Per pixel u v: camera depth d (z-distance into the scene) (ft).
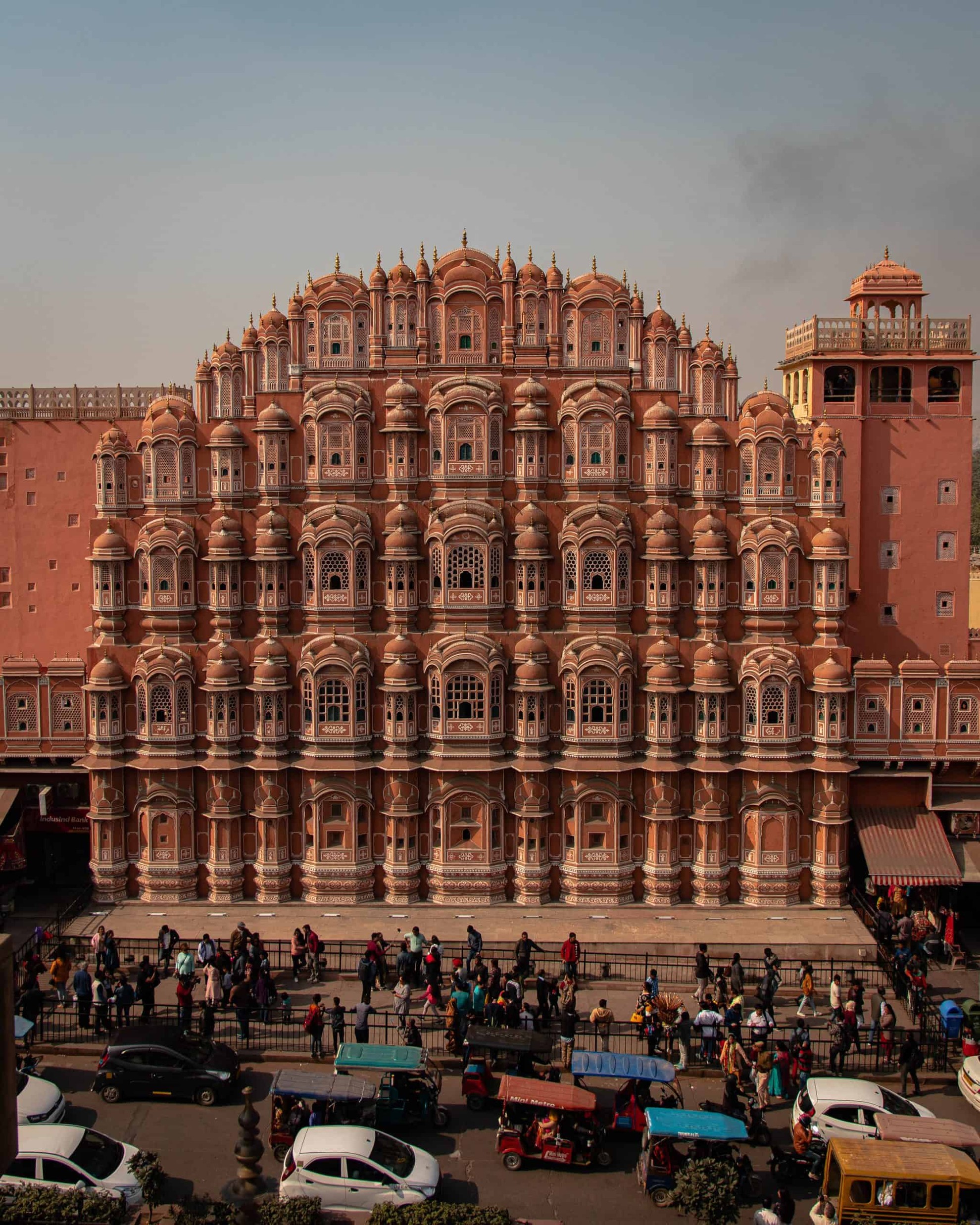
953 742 217.36
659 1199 135.23
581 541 214.69
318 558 216.74
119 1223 122.72
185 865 218.18
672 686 214.07
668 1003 167.94
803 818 217.15
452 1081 162.91
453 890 216.74
